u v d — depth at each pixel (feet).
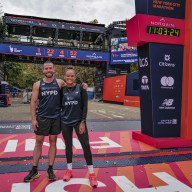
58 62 115.14
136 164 17.74
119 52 116.16
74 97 14.38
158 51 22.59
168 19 22.61
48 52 106.83
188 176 15.57
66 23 112.27
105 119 43.06
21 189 13.52
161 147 21.77
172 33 22.77
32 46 105.19
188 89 22.57
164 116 23.02
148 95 23.17
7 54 104.12
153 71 22.54
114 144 23.47
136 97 82.74
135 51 115.44
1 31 108.68
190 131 22.74
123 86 97.71
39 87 14.42
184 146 22.33
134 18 22.56
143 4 22.53
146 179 15.06
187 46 22.72
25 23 106.93
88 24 116.06
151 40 22.30
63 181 14.61
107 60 116.37
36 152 14.80
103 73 123.34
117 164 17.71
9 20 105.60
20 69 171.22
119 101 100.58
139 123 37.91
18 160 18.39
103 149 21.68
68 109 14.51
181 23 22.99
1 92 77.92
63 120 14.62
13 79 173.68
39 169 16.46
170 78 23.02
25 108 66.69
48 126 14.44
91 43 131.44
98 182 14.53
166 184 14.35
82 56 112.16
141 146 22.67
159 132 22.95
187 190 13.58
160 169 16.76
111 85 109.60
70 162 15.01
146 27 22.11
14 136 26.84
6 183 14.28
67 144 14.93
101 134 28.32
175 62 23.08
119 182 14.57
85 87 14.57
